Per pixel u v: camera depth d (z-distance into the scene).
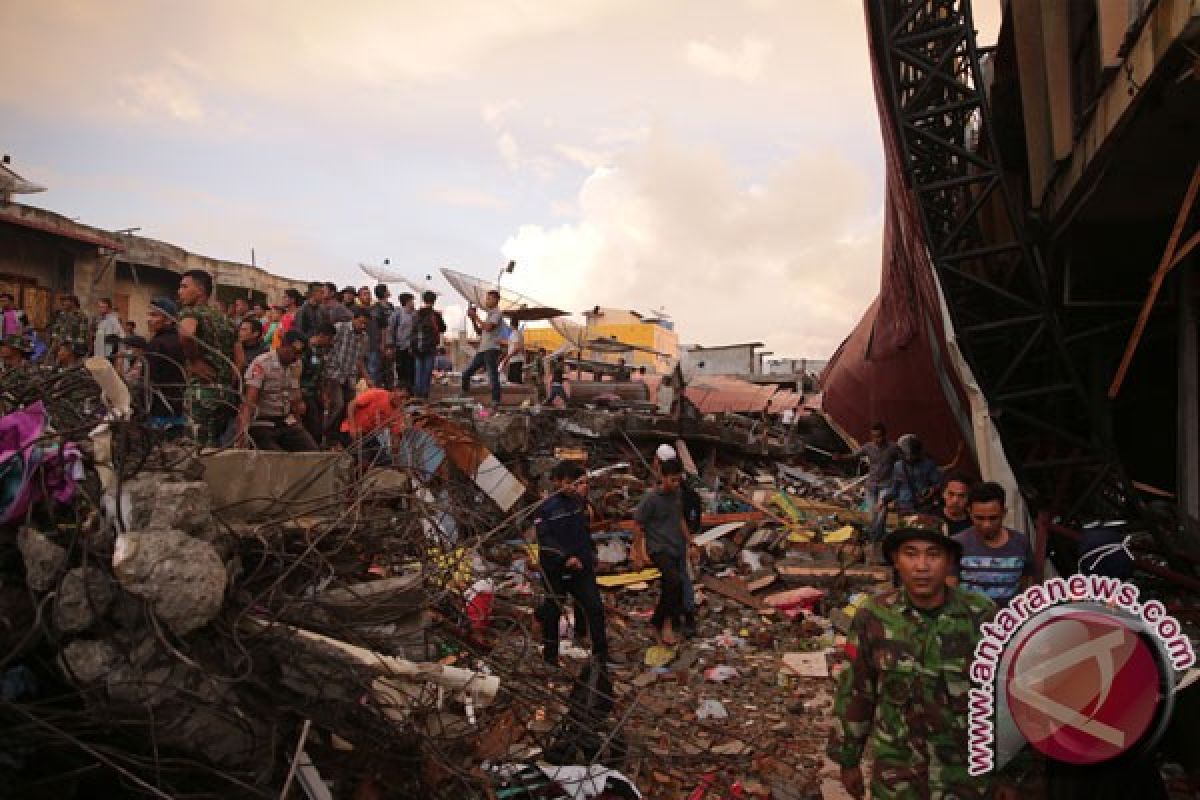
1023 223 10.74
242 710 2.78
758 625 8.25
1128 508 9.53
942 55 10.59
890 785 2.74
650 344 60.09
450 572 4.20
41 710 2.55
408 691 3.43
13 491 2.89
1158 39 6.07
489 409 13.12
